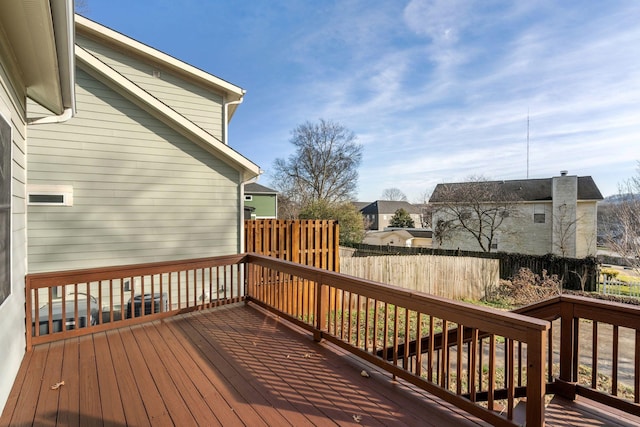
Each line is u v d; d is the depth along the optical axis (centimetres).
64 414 211
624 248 1143
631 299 976
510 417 185
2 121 229
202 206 619
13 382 250
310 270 356
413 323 665
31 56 247
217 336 356
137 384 251
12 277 258
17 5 181
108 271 370
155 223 577
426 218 2448
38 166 491
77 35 655
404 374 245
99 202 533
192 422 204
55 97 329
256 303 470
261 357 303
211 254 629
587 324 712
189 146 608
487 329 195
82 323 419
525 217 1811
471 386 207
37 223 488
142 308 399
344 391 244
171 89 738
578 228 1756
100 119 536
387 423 205
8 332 239
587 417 210
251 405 223
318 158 2727
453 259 1027
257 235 675
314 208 2119
